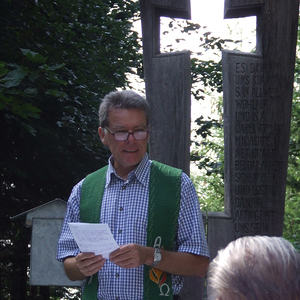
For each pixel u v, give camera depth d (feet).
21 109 14.84
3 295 34.53
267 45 14.11
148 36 14.42
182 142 14.08
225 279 3.80
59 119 30.73
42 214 15.78
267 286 3.69
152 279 10.10
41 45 26.94
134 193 10.39
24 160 31.60
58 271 15.60
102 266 9.71
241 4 14.20
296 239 35.37
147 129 10.34
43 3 28.89
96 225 8.93
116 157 10.30
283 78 14.08
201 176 51.24
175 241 10.52
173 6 14.43
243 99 14.14
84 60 30.25
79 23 30.55
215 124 34.24
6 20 27.43
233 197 14.08
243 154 14.14
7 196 32.40
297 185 43.65
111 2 36.78
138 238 10.15
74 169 31.78
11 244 33.63
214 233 14.06
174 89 14.19
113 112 10.20
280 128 14.14
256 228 14.08
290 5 14.06
